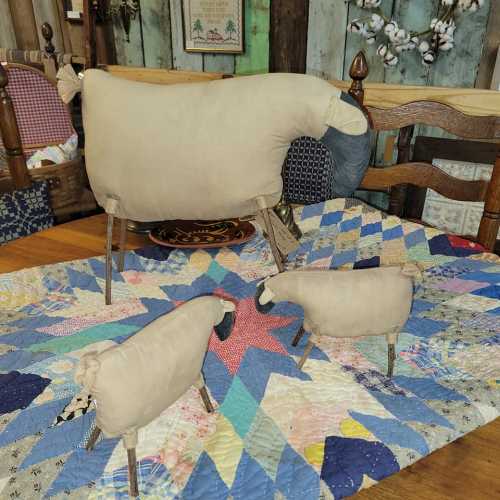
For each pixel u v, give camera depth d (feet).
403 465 1.67
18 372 2.17
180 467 1.70
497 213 3.52
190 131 2.26
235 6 7.20
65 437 1.82
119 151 2.36
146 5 7.99
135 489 1.59
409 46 6.30
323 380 2.13
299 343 2.40
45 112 6.89
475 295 2.80
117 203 2.56
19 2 8.13
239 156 2.25
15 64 6.46
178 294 2.92
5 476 1.66
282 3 6.63
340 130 2.21
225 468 1.69
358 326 1.98
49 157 6.23
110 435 1.55
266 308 2.08
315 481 1.61
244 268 3.23
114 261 3.26
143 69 5.48
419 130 6.66
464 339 2.38
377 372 2.18
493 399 1.96
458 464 1.71
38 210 5.30
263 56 7.40
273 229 2.72
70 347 2.35
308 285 1.93
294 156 2.78
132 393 1.46
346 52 6.78
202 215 2.56
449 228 6.63
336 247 3.51
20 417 1.92
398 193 6.62
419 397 2.00
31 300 2.82
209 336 1.77
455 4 5.85
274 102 2.21
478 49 5.98
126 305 2.78
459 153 6.14
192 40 7.84
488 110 3.49
